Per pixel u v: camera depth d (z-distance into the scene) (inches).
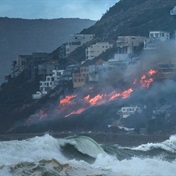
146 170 3592.5
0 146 3914.9
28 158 3740.2
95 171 3508.9
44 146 4119.1
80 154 4328.3
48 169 3408.0
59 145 4264.3
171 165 3846.0
